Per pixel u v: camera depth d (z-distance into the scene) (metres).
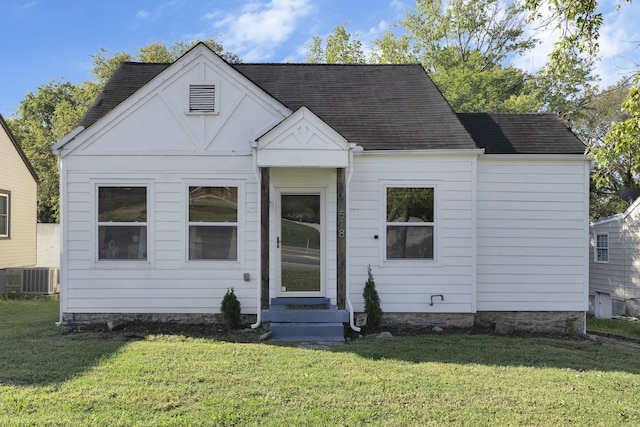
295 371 5.40
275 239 8.76
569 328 9.09
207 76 8.58
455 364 5.98
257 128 8.59
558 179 9.15
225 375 5.16
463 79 23.44
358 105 9.91
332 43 28.61
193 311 8.43
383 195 8.68
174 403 4.29
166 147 8.51
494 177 9.12
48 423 3.79
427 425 3.98
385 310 8.63
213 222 8.55
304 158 7.86
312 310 7.97
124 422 3.84
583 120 27.06
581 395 4.84
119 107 8.42
